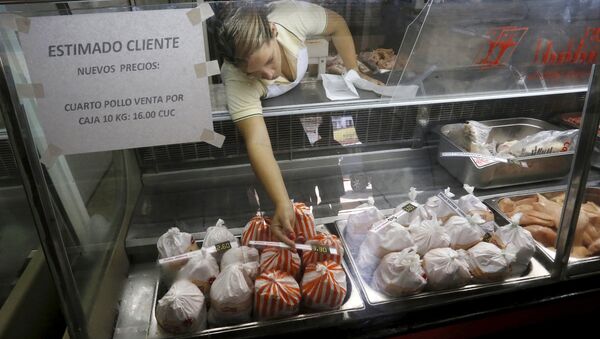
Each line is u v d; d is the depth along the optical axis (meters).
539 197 1.38
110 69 0.77
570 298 1.12
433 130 1.48
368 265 1.10
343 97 1.19
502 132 1.58
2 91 0.71
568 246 1.10
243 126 1.09
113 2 0.74
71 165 0.95
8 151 1.17
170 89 0.82
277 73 1.07
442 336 1.05
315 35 1.11
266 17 0.99
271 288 0.94
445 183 1.44
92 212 1.05
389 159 1.46
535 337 1.18
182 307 0.90
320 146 1.36
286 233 1.06
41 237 0.83
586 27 1.20
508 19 1.14
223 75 1.04
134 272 1.17
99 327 0.96
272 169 1.08
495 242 1.17
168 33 0.77
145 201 1.29
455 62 1.20
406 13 1.14
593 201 1.43
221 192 1.32
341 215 1.28
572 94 1.54
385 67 1.20
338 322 0.98
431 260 1.05
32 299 1.10
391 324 1.01
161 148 1.29
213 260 1.05
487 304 1.08
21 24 0.70
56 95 0.76
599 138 1.46
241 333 0.94
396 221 1.19
